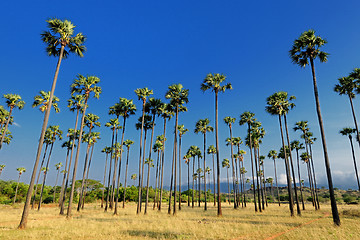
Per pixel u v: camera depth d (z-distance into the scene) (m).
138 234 13.06
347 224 16.38
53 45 18.91
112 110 33.22
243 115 36.59
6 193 68.19
